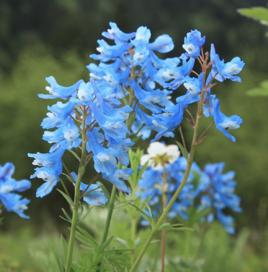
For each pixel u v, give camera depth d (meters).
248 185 21.78
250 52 31.00
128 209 4.96
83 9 32.62
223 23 33.81
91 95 3.26
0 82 24.48
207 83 3.52
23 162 22.81
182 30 33.25
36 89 23.30
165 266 6.01
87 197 3.55
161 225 3.64
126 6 33.19
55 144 3.44
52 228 17.91
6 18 30.92
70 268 3.58
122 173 3.45
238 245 8.55
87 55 30.47
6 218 18.33
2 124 22.94
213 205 6.54
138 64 3.79
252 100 23.16
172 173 5.77
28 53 25.98
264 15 4.85
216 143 22.11
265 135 22.48
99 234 6.07
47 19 32.31
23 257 9.34
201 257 7.46
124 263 3.69
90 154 3.37
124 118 3.29
